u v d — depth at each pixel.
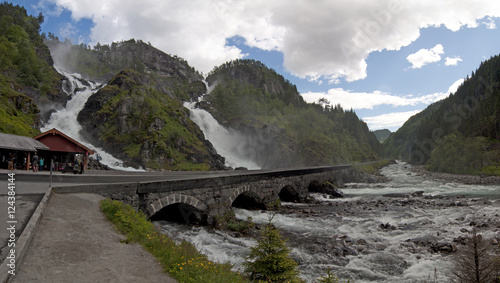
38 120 74.44
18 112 69.88
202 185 24.77
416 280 15.77
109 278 8.32
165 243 11.58
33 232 9.99
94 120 105.12
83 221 12.55
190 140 110.31
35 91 105.19
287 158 128.62
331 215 33.31
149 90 130.12
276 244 12.33
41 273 7.85
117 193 18.42
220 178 26.92
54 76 126.19
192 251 11.72
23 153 33.53
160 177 33.00
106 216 13.59
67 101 119.56
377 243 22.55
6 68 98.06
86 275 8.26
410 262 18.42
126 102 104.75
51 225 11.38
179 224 25.47
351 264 18.31
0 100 66.88
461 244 21.08
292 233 25.30
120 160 88.75
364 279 16.19
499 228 24.81
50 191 15.38
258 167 132.12
